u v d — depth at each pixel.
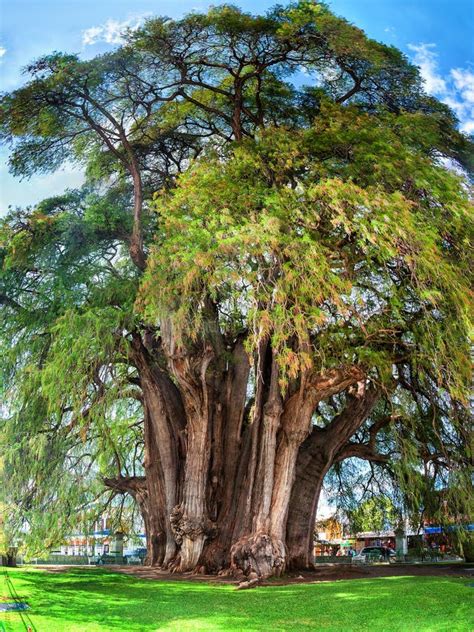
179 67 28.91
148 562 29.27
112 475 29.66
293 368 20.84
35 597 17.39
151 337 29.69
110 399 25.69
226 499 26.59
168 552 26.66
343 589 19.06
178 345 22.64
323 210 23.22
